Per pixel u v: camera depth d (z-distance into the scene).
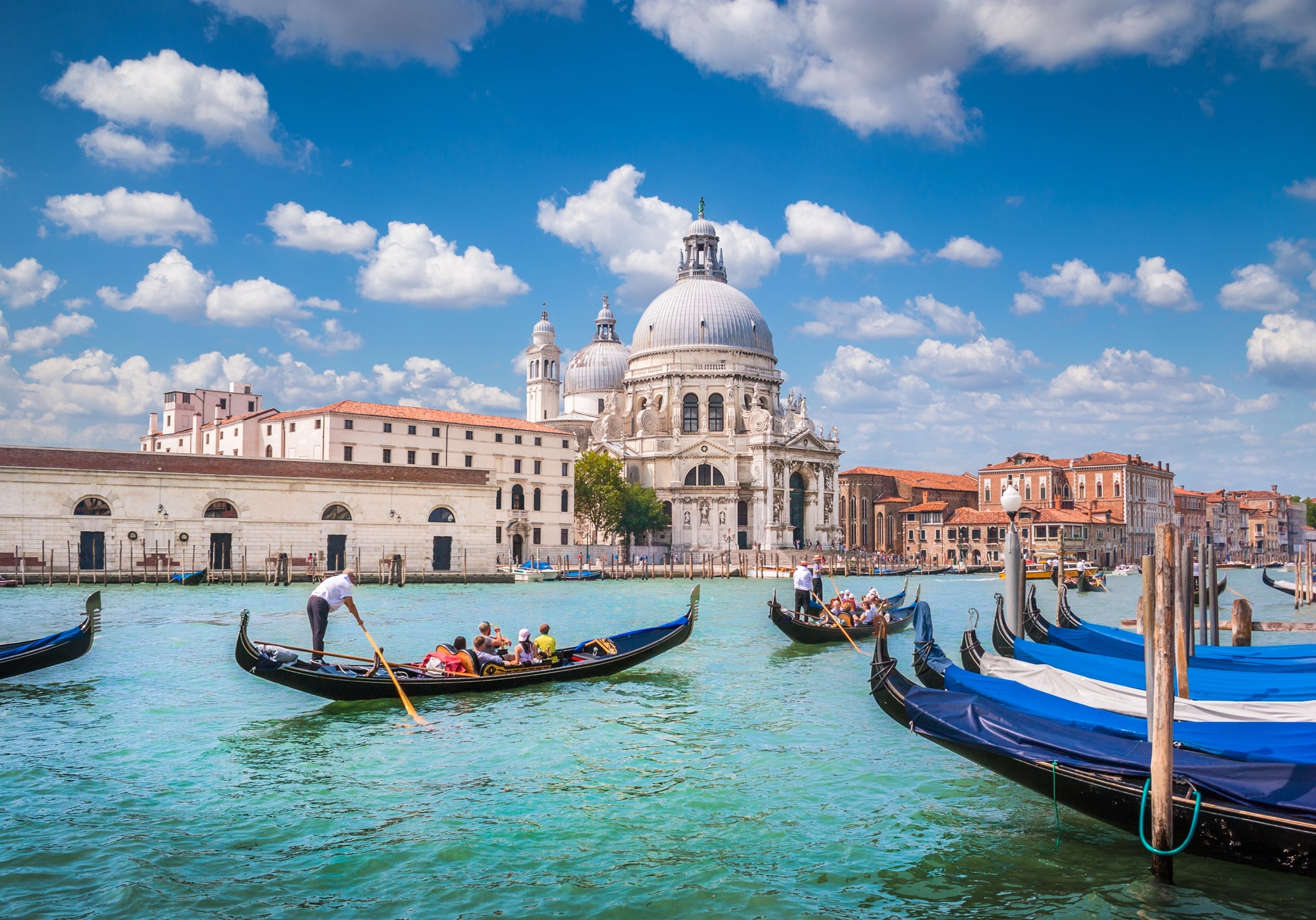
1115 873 13.20
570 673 26.59
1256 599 70.62
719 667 30.61
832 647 35.62
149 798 16.34
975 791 16.84
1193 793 12.47
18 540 63.44
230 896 12.45
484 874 13.25
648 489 120.88
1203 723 14.82
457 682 24.47
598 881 13.05
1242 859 12.21
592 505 112.00
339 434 88.44
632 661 28.00
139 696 24.77
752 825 15.16
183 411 122.81
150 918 11.77
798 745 20.09
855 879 13.09
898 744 20.20
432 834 14.73
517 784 17.28
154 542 67.62
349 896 12.50
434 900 12.42
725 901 12.44
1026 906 12.25
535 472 103.75
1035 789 14.12
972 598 67.44
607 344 151.50
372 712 23.09
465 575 77.44
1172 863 12.62
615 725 21.97
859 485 145.88
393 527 77.19
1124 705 18.25
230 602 52.16
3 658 24.67
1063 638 28.62
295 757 19.00
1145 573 14.24
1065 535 125.44
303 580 69.81
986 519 130.75
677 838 14.61
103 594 57.09
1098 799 13.31
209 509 70.12
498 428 100.00
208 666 29.38
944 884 12.91
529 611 51.62
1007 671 20.28
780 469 123.19
